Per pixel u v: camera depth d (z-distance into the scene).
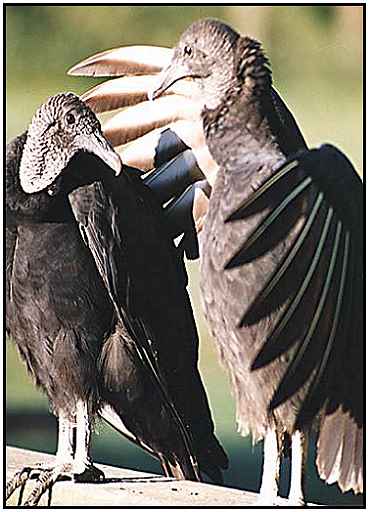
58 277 8.52
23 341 8.78
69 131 8.43
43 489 8.20
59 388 8.65
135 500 7.75
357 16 20.64
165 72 8.20
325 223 6.86
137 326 8.66
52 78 19.89
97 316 8.62
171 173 9.25
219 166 7.79
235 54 7.93
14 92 19.62
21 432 15.23
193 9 20.34
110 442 14.92
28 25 19.95
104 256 8.46
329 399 7.23
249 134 7.73
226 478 13.93
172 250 9.17
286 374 7.01
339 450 7.45
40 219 8.47
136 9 20.08
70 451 8.54
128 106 9.30
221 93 7.93
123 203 8.71
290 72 20.73
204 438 9.12
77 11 20.14
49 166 8.43
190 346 9.09
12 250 8.59
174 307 8.98
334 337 6.90
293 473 7.51
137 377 8.79
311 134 20.61
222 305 7.57
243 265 7.32
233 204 7.53
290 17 20.69
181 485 8.13
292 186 6.97
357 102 20.61
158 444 9.15
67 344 8.59
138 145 9.29
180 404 8.92
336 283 6.88
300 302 6.91
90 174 8.53
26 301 8.61
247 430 7.79
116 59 9.34
